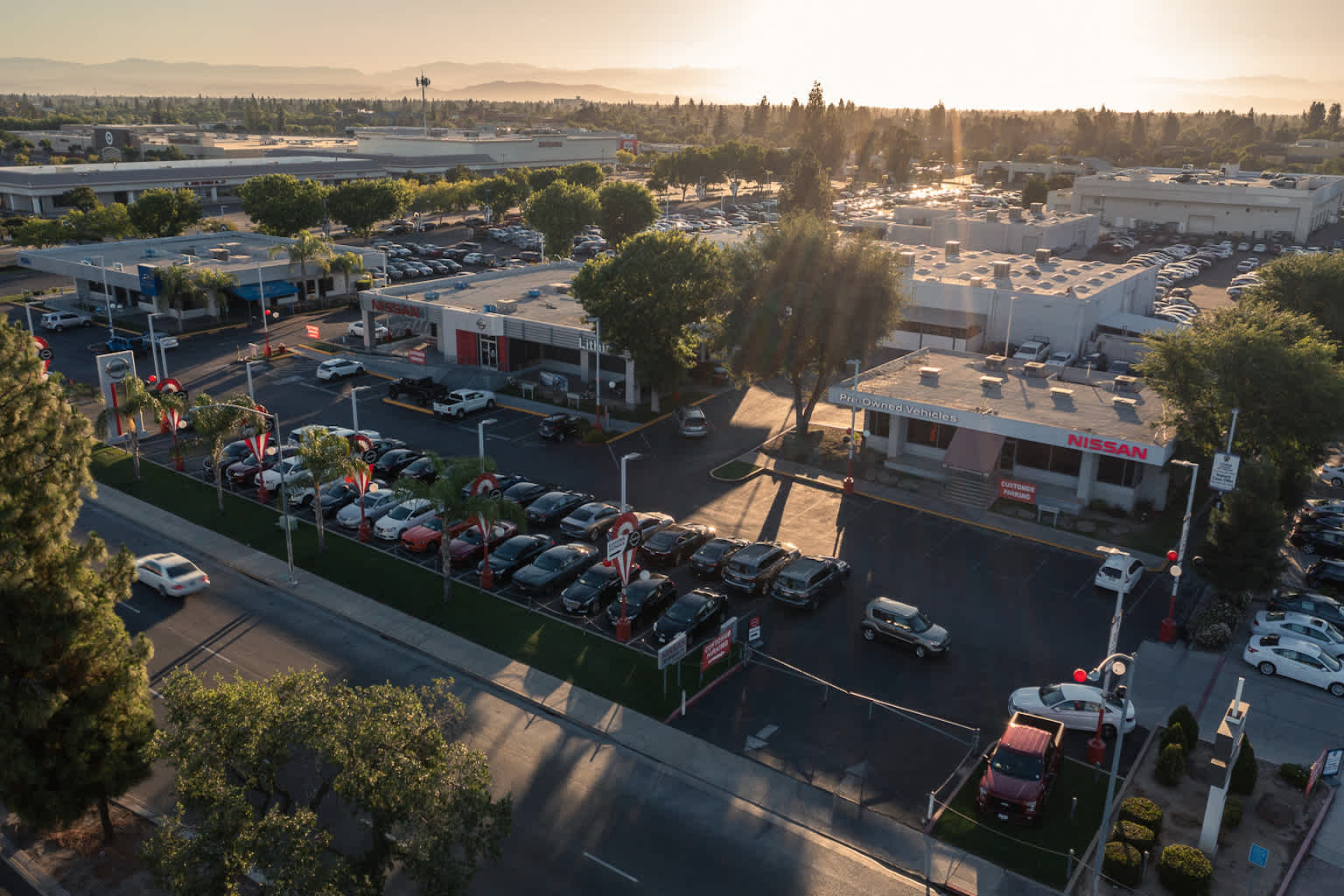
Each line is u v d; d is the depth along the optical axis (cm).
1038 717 3078
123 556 2530
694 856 2608
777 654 3688
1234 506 3847
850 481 5259
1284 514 3831
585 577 4091
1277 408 4506
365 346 8175
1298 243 14138
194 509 5003
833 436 6150
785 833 2711
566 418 6138
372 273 10619
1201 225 15200
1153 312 9488
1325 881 2553
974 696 3409
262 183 12088
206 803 2055
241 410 4791
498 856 2150
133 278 8781
